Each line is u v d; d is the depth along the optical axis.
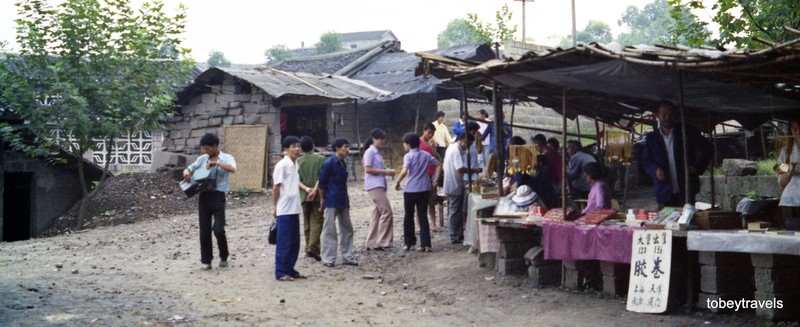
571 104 12.49
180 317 8.37
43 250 14.41
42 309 8.57
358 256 12.66
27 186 23.78
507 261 10.84
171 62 20.88
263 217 17.97
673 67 8.04
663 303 8.23
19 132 20.97
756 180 12.94
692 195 9.44
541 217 10.47
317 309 9.01
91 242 15.48
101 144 28.02
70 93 18.89
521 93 12.08
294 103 23.33
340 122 28.41
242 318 8.45
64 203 23.38
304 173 12.55
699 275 8.75
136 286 10.19
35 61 19.33
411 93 25.86
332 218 11.74
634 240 8.64
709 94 10.07
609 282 9.34
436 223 15.66
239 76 22.86
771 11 12.11
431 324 8.40
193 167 11.32
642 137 16.73
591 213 9.78
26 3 19.19
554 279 10.31
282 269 10.67
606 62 9.26
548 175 12.28
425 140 14.66
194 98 24.38
